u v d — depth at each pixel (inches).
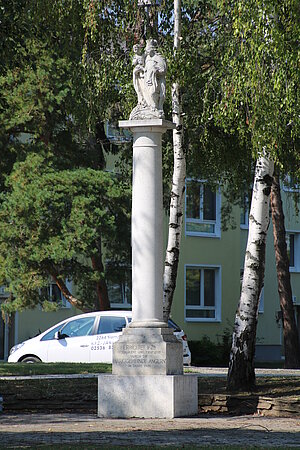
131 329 719.7
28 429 621.3
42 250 1387.8
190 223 2080.5
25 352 1294.3
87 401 797.2
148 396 703.1
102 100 964.6
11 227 1402.6
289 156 981.8
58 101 1395.2
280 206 1499.8
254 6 722.8
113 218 1424.7
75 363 1133.7
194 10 951.6
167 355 707.4
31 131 1466.5
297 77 722.8
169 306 960.9
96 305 1595.7
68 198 1414.9
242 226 2198.6
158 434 589.3
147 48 746.8
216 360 1866.4
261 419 718.5
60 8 904.3
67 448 496.4
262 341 2231.8
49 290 1756.9
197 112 929.5
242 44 741.9
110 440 550.9
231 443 543.5
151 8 915.4
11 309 1439.5
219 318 2119.8
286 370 1214.9
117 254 1550.2
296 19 717.3
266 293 2241.6
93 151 1525.6
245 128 813.9
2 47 924.6
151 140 731.4
